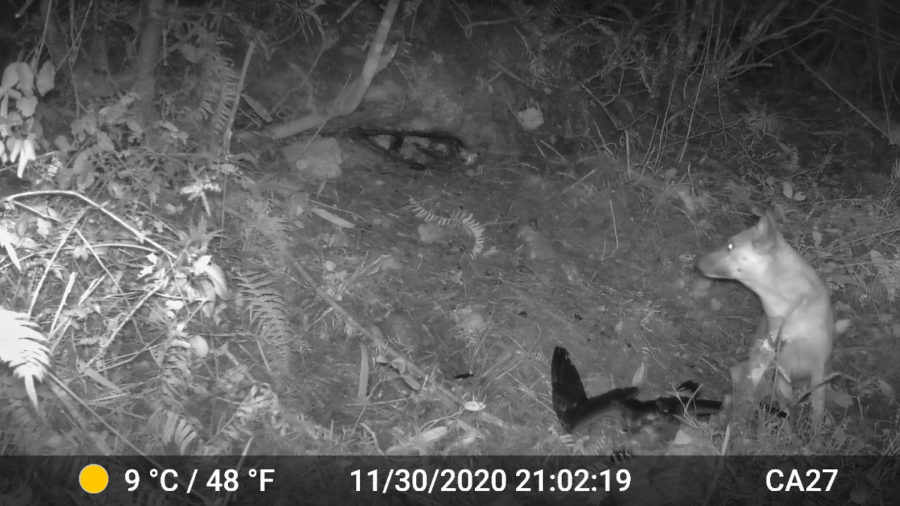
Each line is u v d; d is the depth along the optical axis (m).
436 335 2.80
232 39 3.13
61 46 2.77
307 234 2.93
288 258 2.77
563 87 3.76
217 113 2.84
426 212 3.14
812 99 4.71
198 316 2.57
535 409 2.70
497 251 3.15
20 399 2.30
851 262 3.56
